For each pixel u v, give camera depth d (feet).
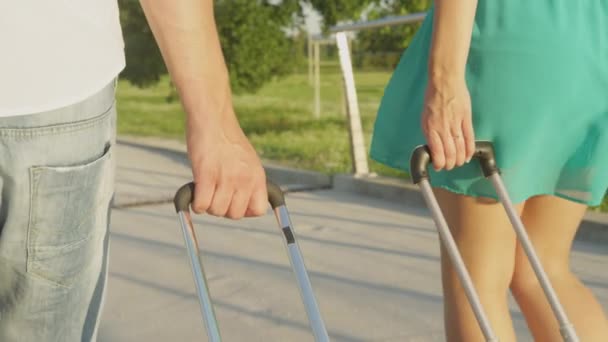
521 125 6.48
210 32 5.06
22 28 4.34
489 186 6.59
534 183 6.68
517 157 6.52
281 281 13.76
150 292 13.28
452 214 6.86
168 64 5.03
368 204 21.04
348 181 22.93
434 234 17.34
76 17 4.48
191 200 5.04
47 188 4.51
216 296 13.01
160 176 26.55
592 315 6.86
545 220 7.00
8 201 4.53
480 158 6.41
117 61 4.67
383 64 44.29
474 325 6.77
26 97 4.35
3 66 4.32
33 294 4.75
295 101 69.15
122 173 27.17
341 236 17.16
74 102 4.45
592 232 16.34
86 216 4.75
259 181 5.07
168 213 19.86
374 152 7.31
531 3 6.48
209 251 15.88
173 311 12.34
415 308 12.31
